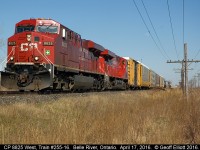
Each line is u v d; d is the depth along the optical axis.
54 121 10.89
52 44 19.77
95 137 8.54
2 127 8.98
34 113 12.34
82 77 25.52
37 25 20.81
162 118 12.91
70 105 14.94
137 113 13.57
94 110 13.60
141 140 8.23
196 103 17.62
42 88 19.38
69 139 7.82
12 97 15.34
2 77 19.59
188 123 10.95
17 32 20.81
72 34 23.88
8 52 20.03
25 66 19.67
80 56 25.81
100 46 32.47
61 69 21.02
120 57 42.94
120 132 9.12
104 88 33.59
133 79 48.72
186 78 27.56
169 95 29.22
